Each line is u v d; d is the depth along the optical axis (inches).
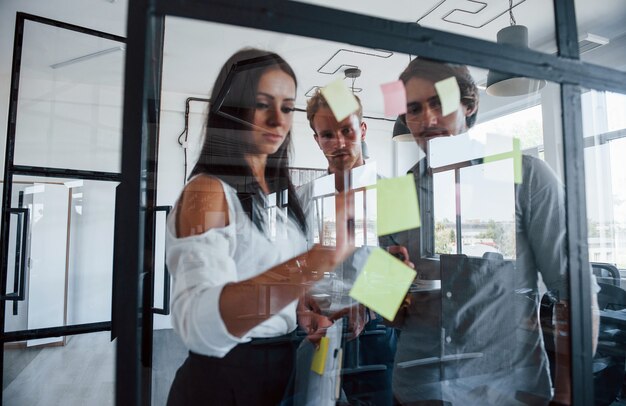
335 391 35.9
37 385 111.1
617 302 65.8
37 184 141.3
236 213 33.2
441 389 37.3
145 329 28.6
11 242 105.2
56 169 97.9
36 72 106.0
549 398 29.8
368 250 36.9
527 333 33.7
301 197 39.2
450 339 37.6
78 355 133.9
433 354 38.2
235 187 34.9
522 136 36.8
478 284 36.8
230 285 28.9
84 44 102.2
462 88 33.9
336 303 36.9
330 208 39.1
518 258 35.8
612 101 59.1
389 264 32.4
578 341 25.3
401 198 30.9
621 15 81.3
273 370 31.9
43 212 142.9
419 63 29.5
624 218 90.9
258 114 37.9
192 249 28.4
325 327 36.1
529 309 33.9
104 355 134.2
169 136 71.1
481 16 87.9
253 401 31.1
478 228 40.1
